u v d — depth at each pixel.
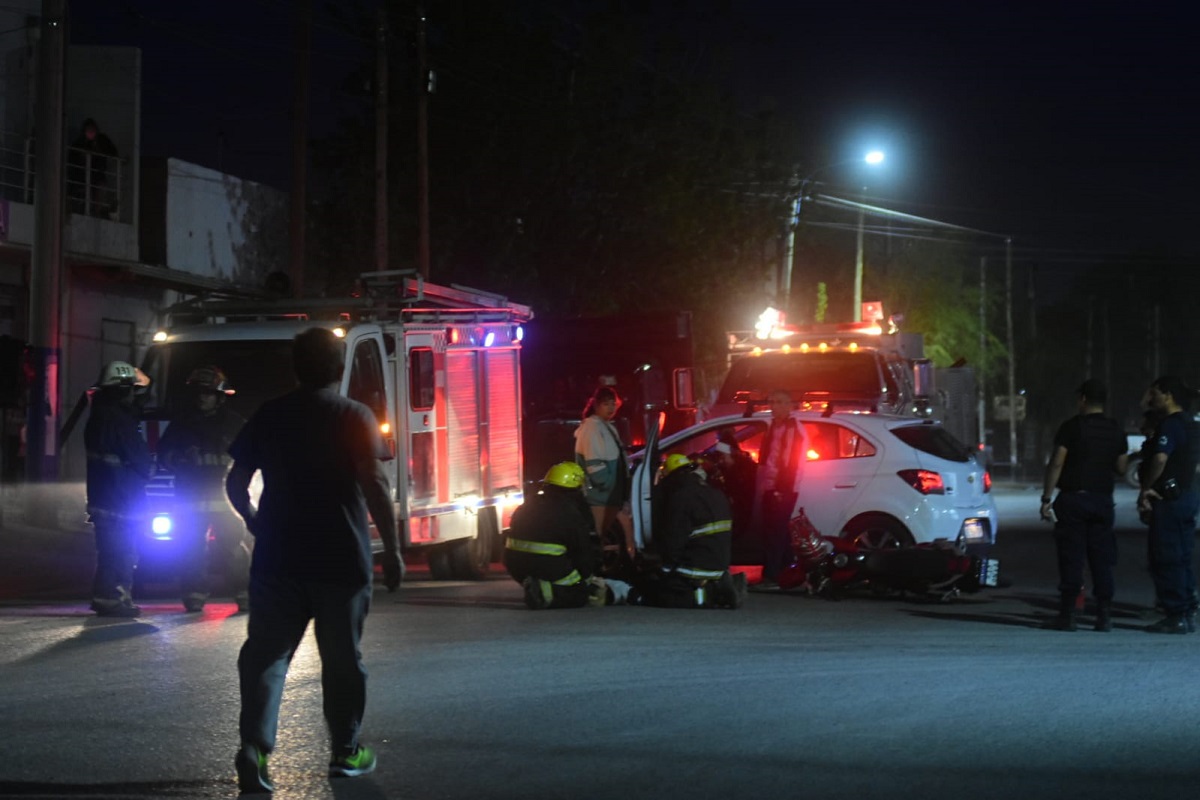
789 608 14.44
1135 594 16.38
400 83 38.47
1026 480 65.12
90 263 26.81
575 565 14.18
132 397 13.48
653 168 38.84
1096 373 120.19
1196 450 12.80
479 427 18.08
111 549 13.30
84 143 27.20
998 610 14.45
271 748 7.09
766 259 44.34
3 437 24.08
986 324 73.00
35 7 27.75
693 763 7.72
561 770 7.56
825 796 7.05
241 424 13.95
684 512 14.19
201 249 31.12
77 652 11.24
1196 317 118.25
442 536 17.06
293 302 16.80
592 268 39.16
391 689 9.74
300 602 7.05
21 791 7.10
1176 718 8.92
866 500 16.20
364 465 7.05
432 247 37.97
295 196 28.00
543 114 37.97
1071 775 7.49
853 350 21.59
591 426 16.42
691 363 22.75
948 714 9.01
